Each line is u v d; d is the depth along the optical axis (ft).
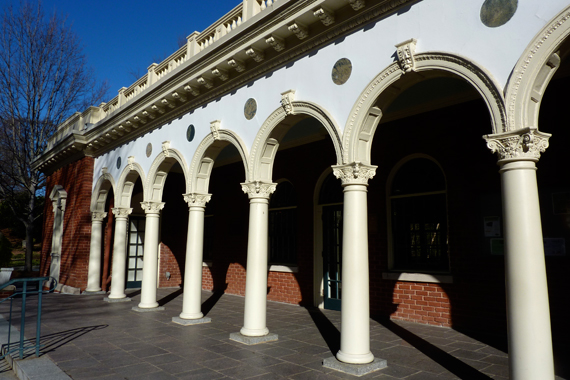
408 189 27.43
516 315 12.71
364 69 18.45
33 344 21.31
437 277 24.79
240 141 24.84
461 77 15.06
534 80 13.25
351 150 18.42
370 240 28.58
